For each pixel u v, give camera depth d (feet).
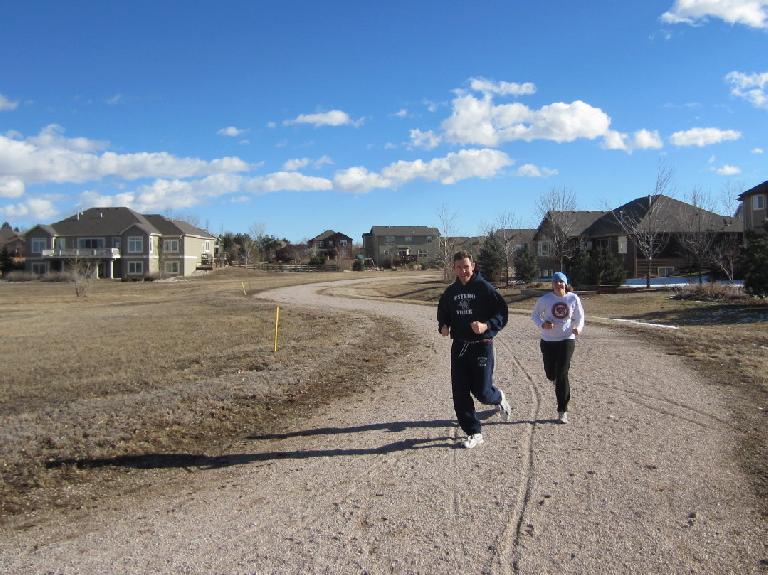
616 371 34.73
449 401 29.37
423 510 16.30
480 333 21.65
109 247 255.09
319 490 18.28
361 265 294.25
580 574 12.73
